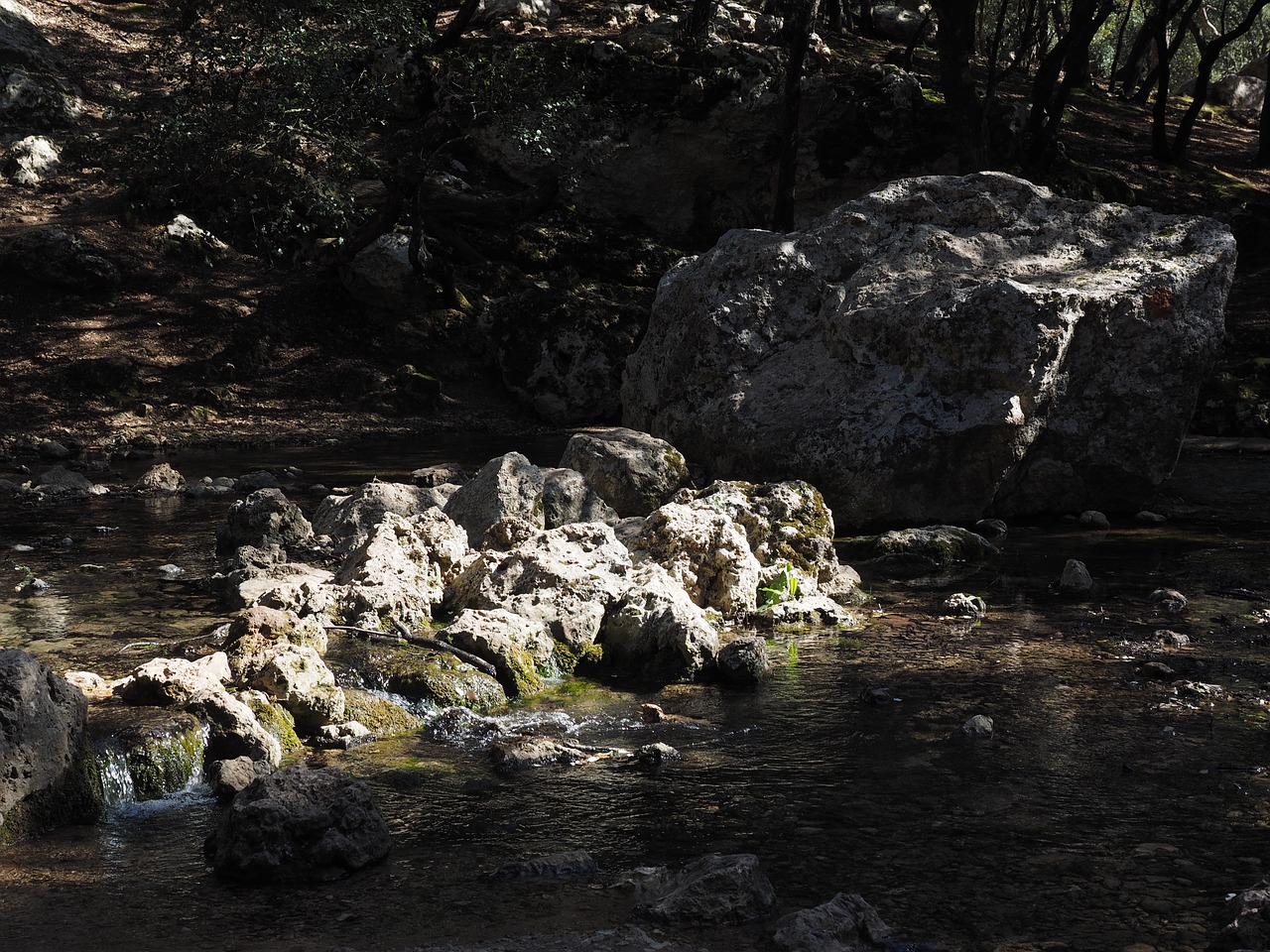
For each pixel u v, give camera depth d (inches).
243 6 806.5
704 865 188.9
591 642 322.0
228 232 966.4
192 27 824.3
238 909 183.0
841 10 1434.5
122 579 394.9
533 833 211.9
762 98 1054.4
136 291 898.1
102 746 230.2
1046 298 491.2
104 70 1111.0
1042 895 186.4
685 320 581.9
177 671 259.0
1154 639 333.4
